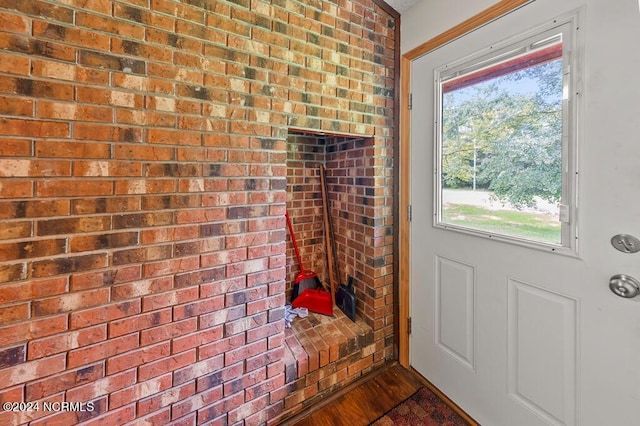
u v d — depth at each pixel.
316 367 1.48
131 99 0.98
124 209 0.98
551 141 1.05
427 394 1.56
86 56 0.90
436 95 1.49
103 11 0.92
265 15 1.23
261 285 1.26
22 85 0.82
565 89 1.00
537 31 1.08
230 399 1.22
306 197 2.18
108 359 0.98
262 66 1.23
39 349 0.87
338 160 2.05
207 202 1.13
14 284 0.84
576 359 1.02
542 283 1.10
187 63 1.07
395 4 1.59
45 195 0.87
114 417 0.99
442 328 1.54
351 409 1.46
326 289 2.20
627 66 0.86
